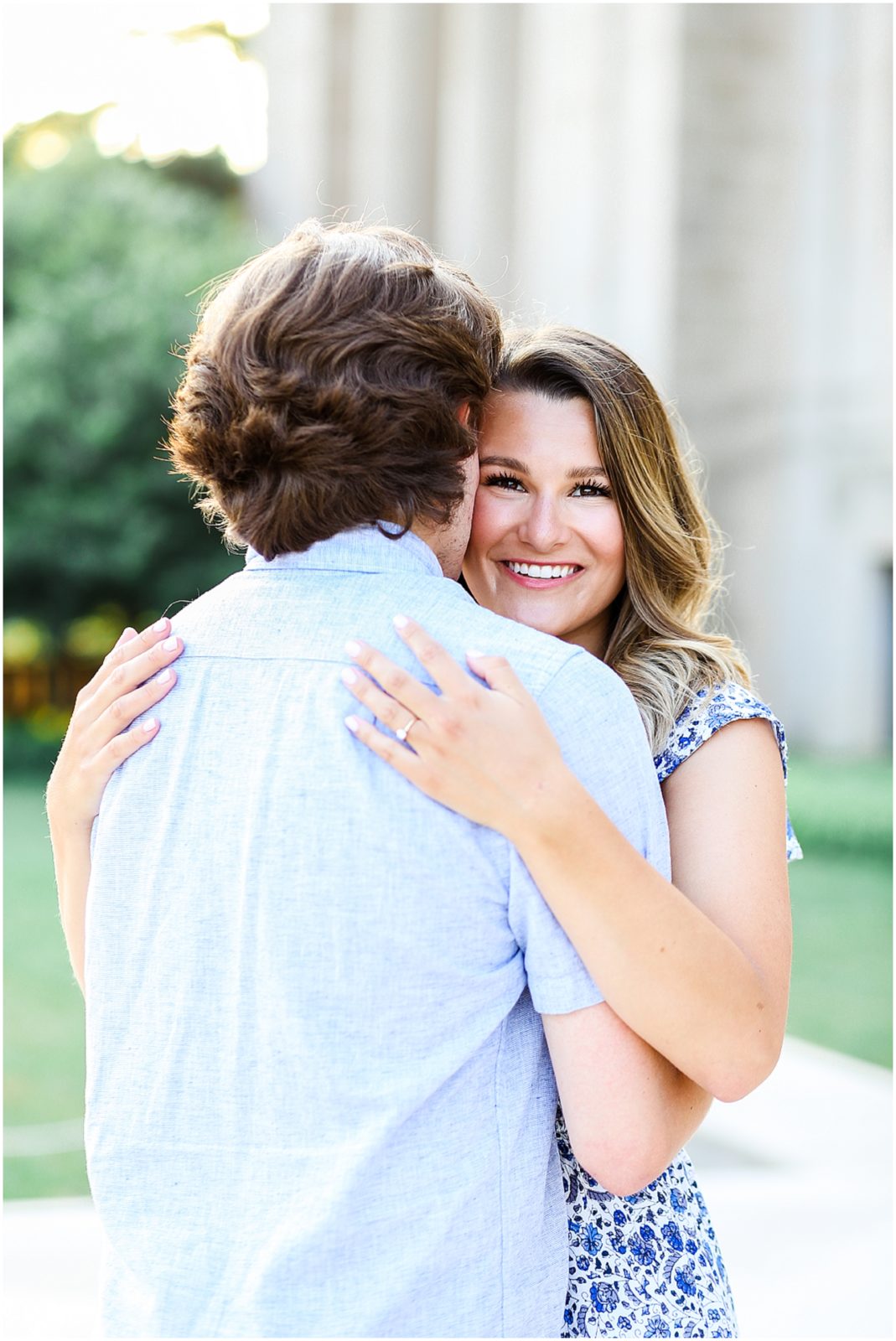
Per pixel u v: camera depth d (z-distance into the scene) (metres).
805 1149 4.99
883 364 15.46
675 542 1.83
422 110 20.55
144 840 1.30
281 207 21.83
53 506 18.61
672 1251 1.50
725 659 1.72
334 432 1.23
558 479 1.80
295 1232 1.15
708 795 1.53
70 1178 4.94
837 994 7.54
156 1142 1.23
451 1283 1.18
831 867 10.98
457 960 1.20
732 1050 1.24
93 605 19.78
